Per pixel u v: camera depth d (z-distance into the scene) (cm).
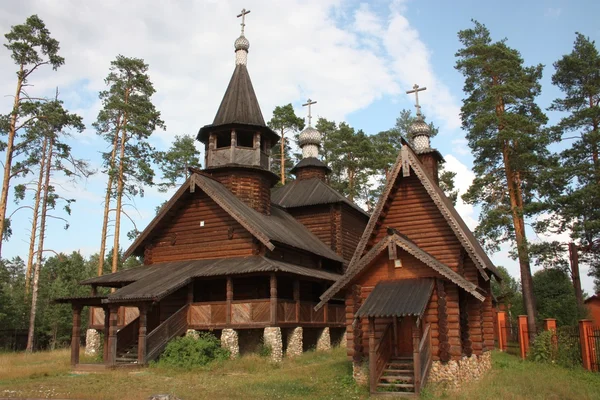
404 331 1780
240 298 2500
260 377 1784
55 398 1405
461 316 1727
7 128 2997
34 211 3516
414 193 1933
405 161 1895
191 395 1453
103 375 1836
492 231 2948
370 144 4562
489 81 3058
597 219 2855
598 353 1961
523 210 2816
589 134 2928
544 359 2234
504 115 2881
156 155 3588
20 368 2036
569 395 1451
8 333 3650
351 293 1767
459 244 1830
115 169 3372
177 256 2606
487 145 2939
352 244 3522
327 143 4616
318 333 2612
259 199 2884
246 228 2370
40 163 3328
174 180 4516
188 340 2102
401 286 1627
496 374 1862
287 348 2320
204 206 2605
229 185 2845
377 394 1471
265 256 2381
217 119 2983
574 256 3000
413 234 1897
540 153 3036
